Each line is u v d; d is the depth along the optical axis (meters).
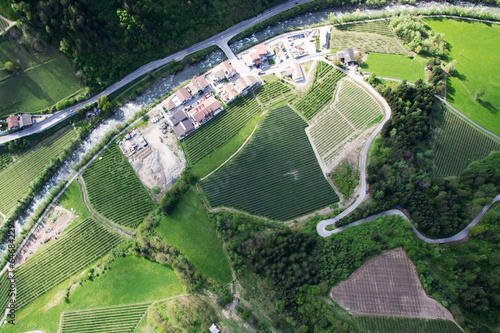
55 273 98.38
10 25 109.75
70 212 106.38
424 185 103.38
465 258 90.31
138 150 113.88
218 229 100.06
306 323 83.12
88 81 118.62
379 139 112.25
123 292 94.31
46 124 115.31
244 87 121.25
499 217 98.06
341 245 93.88
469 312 83.25
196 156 112.81
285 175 110.00
